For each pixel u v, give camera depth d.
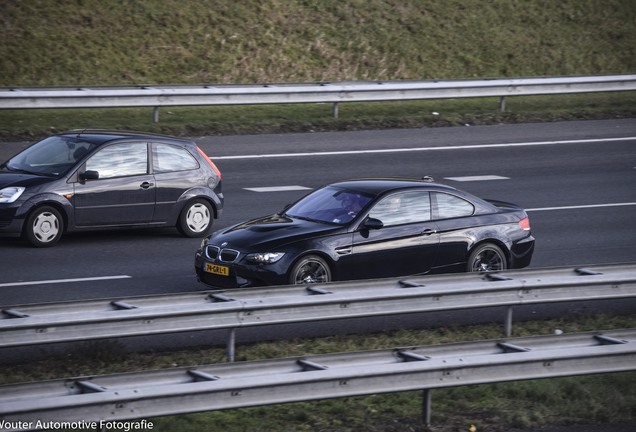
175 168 58.56
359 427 32.41
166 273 51.22
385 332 43.00
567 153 86.00
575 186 75.94
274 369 31.08
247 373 30.67
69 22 103.50
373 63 110.75
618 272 44.03
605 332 35.94
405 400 35.31
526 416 33.97
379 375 31.11
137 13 106.88
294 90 89.88
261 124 88.88
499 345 34.25
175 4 109.38
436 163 80.38
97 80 98.25
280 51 108.00
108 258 53.50
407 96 94.00
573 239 62.03
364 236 46.09
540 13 126.38
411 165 79.25
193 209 58.97
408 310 39.19
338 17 115.12
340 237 45.62
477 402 35.44
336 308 38.06
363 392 31.06
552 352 33.84
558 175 78.88
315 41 110.81
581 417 34.66
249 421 32.50
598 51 123.25
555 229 64.31
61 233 55.16
